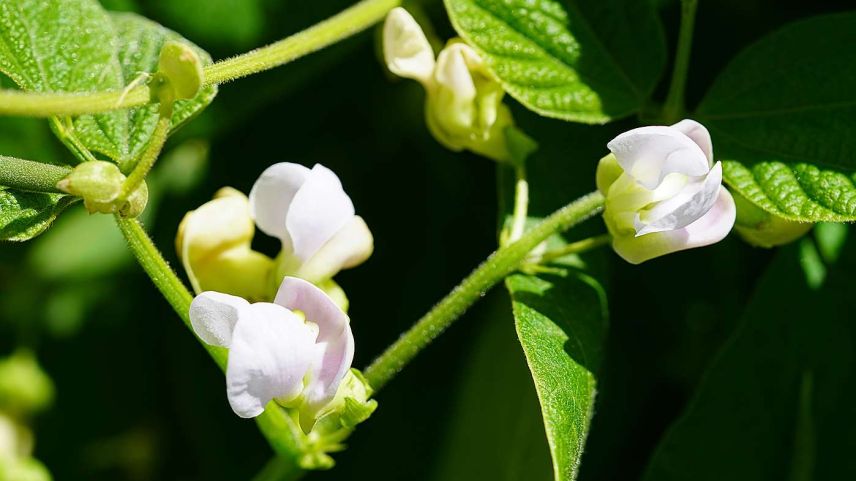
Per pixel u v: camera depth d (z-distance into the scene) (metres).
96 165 0.31
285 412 0.35
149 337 0.42
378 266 0.39
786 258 0.36
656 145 0.32
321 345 0.31
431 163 0.40
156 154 0.32
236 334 0.31
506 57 0.35
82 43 0.34
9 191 0.33
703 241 0.33
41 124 0.39
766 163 0.34
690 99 0.38
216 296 0.31
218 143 0.40
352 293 0.39
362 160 0.40
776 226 0.34
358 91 0.40
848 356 0.36
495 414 0.37
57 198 0.33
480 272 0.34
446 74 0.35
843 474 0.36
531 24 0.35
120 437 0.42
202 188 0.40
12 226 0.33
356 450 0.39
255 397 0.31
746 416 0.36
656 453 0.35
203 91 0.34
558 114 0.35
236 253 0.34
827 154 0.34
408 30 0.35
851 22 0.35
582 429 0.33
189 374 0.40
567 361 0.33
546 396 0.33
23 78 0.34
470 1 0.35
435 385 0.39
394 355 0.34
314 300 0.31
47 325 0.42
